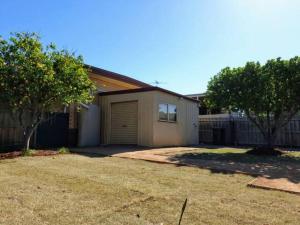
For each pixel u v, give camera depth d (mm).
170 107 14852
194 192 4922
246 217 3746
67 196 4410
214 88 12062
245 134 18125
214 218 3674
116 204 4102
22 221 3375
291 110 11602
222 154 10945
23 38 8648
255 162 8797
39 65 8469
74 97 9539
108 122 14555
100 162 8000
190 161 8641
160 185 5344
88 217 3564
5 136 9992
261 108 11398
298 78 10672
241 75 11383
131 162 8242
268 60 11180
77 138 13039
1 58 8305
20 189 4719
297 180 6113
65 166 7062
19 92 8727
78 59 9711
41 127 11352
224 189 5211
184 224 3445
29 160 7812
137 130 13688
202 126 19984
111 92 14531
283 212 3992
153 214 3740
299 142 16172
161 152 10883
